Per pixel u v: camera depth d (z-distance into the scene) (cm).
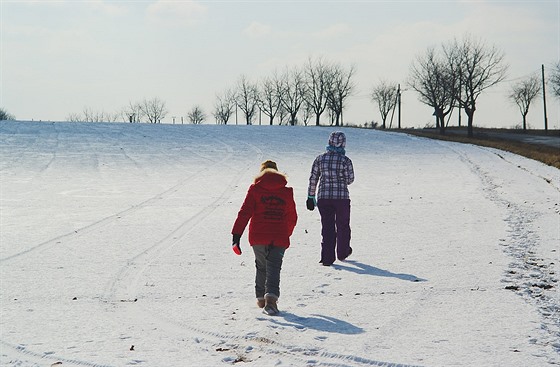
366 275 891
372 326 636
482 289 787
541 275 852
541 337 587
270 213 721
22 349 568
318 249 1120
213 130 5391
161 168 2930
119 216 1563
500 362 521
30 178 2527
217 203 1827
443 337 593
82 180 2488
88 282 857
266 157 3475
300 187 2284
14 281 863
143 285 840
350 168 1005
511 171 2647
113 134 4706
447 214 1525
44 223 1450
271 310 689
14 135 4388
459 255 1013
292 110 11850
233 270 939
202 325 647
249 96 12550
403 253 1052
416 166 3066
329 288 816
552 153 4162
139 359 539
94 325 648
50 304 739
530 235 1170
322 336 603
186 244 1166
